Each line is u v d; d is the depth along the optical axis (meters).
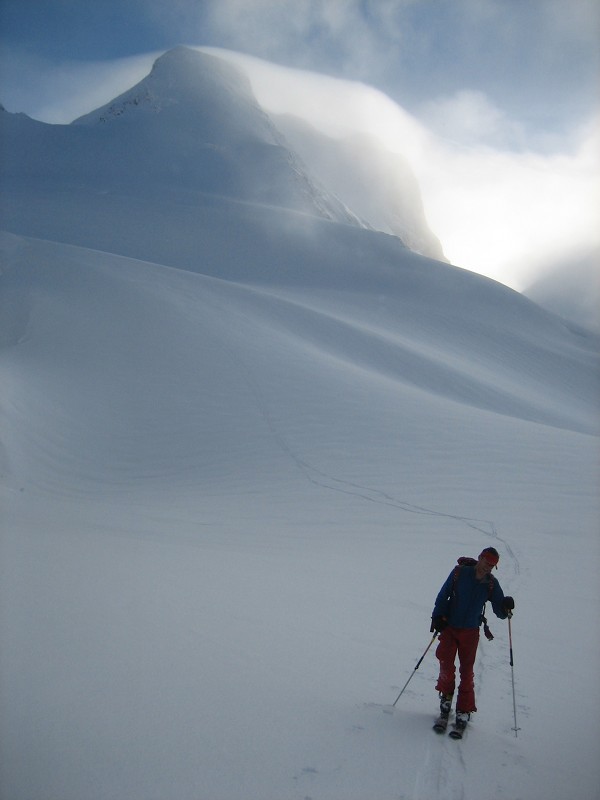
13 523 14.39
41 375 30.77
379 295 70.50
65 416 27.27
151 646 6.30
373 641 7.89
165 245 79.88
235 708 5.14
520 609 11.14
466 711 5.49
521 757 5.11
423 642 8.13
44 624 6.62
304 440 25.14
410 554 15.20
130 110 137.88
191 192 102.56
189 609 8.00
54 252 52.25
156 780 4.00
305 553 14.60
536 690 6.96
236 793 3.98
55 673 5.34
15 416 25.55
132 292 42.53
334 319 46.84
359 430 25.88
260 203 108.06
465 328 63.00
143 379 31.27
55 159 116.06
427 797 4.26
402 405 28.64
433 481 21.36
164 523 17.23
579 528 17.58
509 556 15.41
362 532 17.20
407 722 5.47
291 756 4.52
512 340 63.03
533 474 21.75
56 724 4.50
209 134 129.00
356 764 4.56
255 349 35.06
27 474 22.31
